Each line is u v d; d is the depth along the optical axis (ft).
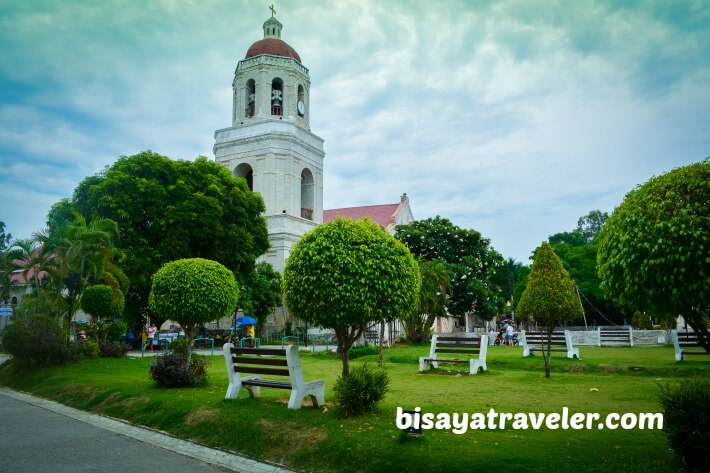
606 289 23.12
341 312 29.43
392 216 163.32
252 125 134.51
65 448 27.68
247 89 138.51
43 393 46.78
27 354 56.85
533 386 40.27
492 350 80.18
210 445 27.68
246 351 33.04
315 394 31.17
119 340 82.58
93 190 93.81
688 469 18.94
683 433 19.31
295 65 138.31
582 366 52.60
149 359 69.31
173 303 43.24
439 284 104.99
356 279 29.53
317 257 29.81
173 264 45.52
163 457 25.82
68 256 66.95
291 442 25.40
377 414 28.14
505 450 21.75
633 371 49.62
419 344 102.32
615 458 20.33
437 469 20.29
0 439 29.86
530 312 46.21
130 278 89.56
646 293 20.71
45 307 67.67
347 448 23.16
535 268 46.88
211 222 96.12
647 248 20.36
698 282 19.26
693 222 19.51
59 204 101.35
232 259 99.66
